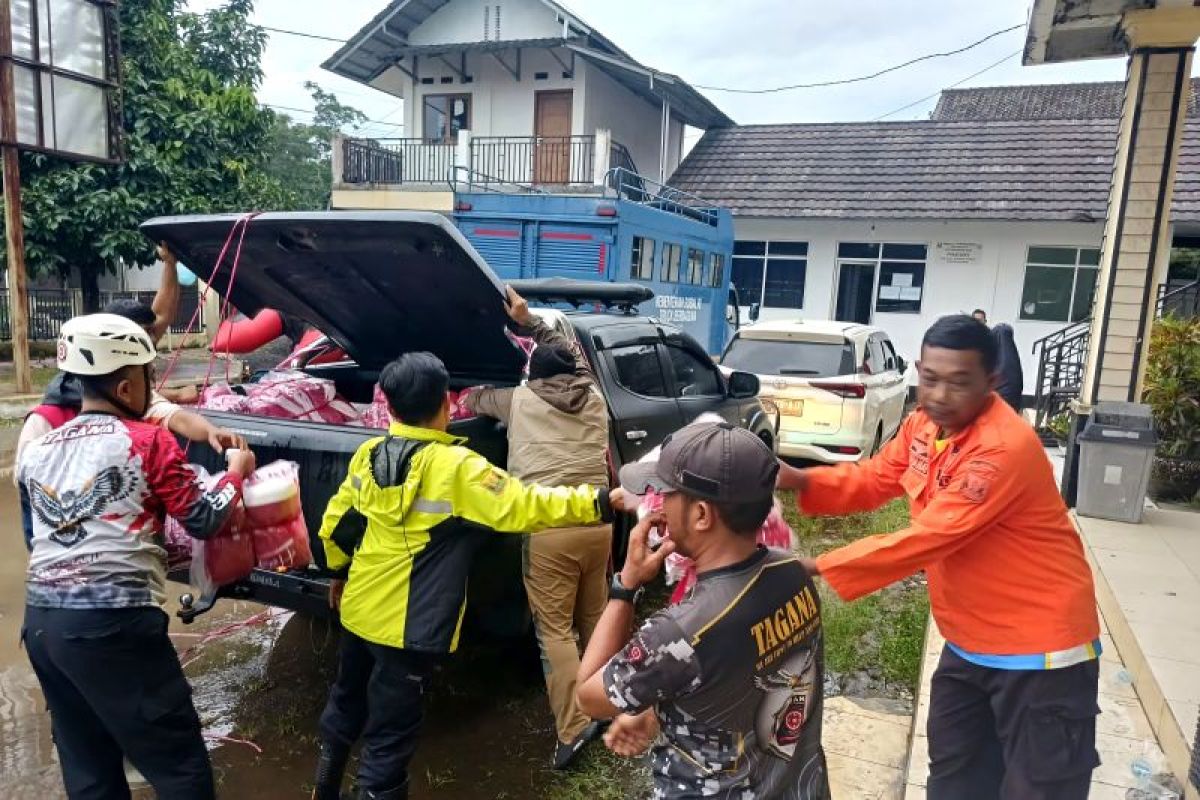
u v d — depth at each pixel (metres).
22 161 12.89
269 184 15.66
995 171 15.42
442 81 17.94
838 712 3.60
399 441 2.57
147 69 14.02
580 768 3.25
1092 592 2.05
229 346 4.22
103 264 14.75
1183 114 5.59
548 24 16.86
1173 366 6.69
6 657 4.02
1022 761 2.03
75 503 2.25
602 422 3.32
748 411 5.88
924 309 15.31
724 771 1.47
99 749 2.49
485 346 3.96
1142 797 2.69
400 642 2.52
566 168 17.12
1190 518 5.66
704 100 17.66
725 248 13.65
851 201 15.45
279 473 2.82
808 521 6.70
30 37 9.09
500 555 3.29
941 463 2.07
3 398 9.43
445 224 2.97
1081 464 5.57
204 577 2.71
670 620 1.44
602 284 5.08
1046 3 5.27
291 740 3.42
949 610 2.13
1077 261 14.36
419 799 3.05
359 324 4.19
